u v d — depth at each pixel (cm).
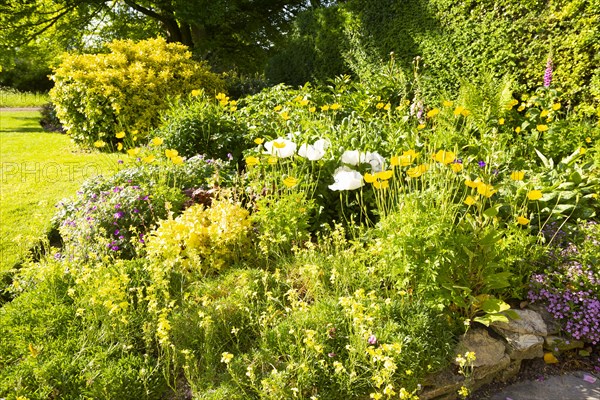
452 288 239
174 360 207
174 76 831
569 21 521
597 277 262
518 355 241
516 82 580
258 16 1332
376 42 865
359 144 359
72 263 278
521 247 272
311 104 553
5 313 244
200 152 495
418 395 212
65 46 1483
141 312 242
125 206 352
